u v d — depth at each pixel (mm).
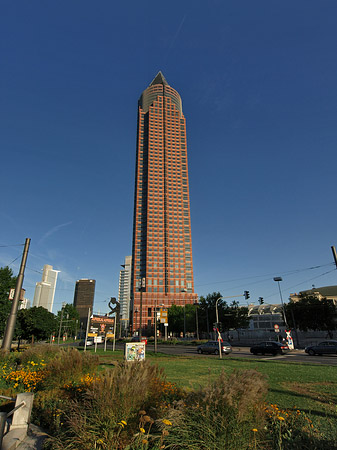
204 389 4484
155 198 157875
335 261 18000
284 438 4316
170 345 54562
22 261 15367
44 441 4367
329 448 3873
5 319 32156
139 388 4758
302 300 57781
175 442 3768
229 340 58844
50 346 14734
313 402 7914
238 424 4000
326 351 28891
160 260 144625
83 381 7801
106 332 38656
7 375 10117
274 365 18156
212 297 61750
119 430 3896
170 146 171375
